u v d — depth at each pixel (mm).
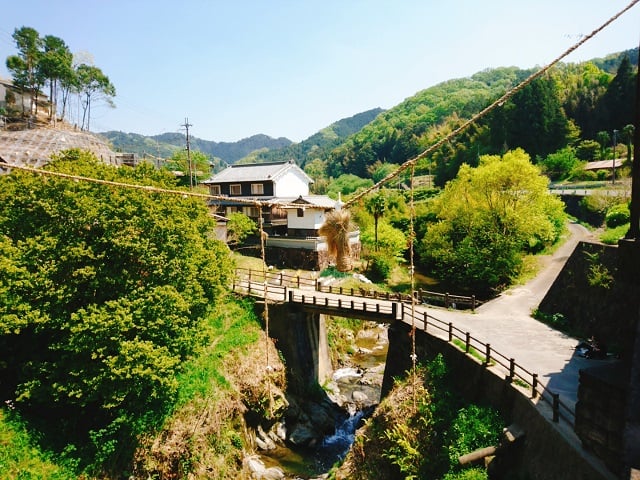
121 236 14508
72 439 14883
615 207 26500
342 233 5207
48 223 14648
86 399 13836
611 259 17562
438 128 96375
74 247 13992
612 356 15094
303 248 36219
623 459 5688
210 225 19516
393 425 15102
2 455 13039
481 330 18688
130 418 15359
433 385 15695
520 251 31906
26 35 43625
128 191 15219
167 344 15562
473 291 33031
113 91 52469
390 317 19938
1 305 13297
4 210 14805
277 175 42188
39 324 13750
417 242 42781
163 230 15734
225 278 19359
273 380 20844
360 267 37906
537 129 62031
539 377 13297
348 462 16000
